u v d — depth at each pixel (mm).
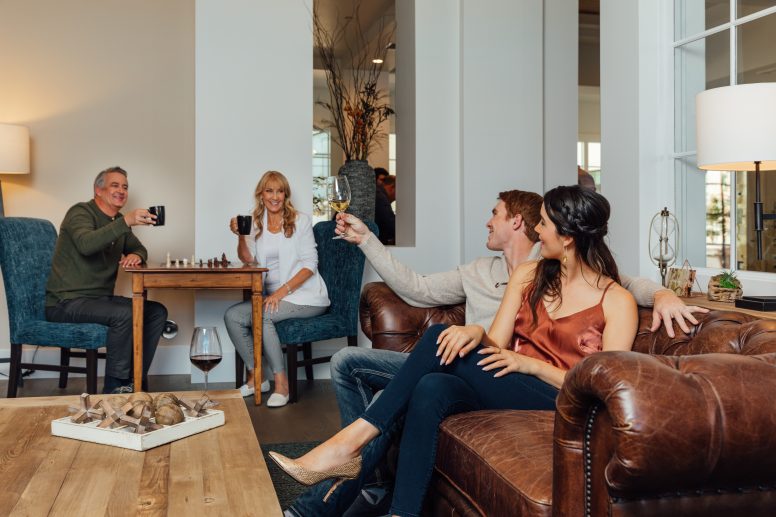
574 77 5164
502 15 4887
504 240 2633
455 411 1928
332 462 1821
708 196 2957
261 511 1359
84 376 4848
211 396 2285
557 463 1329
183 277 3795
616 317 2053
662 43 3146
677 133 3141
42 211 4891
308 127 4711
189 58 5074
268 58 4652
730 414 1156
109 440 1774
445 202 4934
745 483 1252
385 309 2791
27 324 3906
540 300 2182
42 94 4883
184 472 1575
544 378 2029
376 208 5625
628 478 1159
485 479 1635
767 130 2260
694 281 2828
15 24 4844
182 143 5070
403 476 1877
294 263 4254
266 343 4008
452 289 2760
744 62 2770
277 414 3799
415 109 4871
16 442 1799
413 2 4879
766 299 2293
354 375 2387
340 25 7770
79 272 4094
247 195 4633
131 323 3871
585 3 7391
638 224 3172
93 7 4949
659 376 1168
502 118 4895
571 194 2115
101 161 4965
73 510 1352
